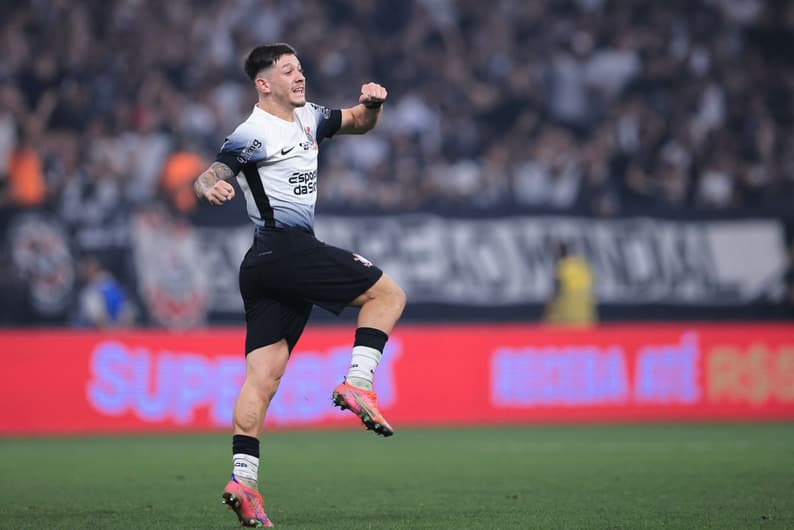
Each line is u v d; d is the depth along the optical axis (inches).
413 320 2079.2
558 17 2834.6
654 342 1926.7
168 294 2047.2
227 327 2059.5
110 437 1681.8
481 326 2095.2
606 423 1865.2
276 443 1526.8
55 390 1763.0
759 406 1943.9
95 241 2050.9
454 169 2549.2
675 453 1301.7
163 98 2573.8
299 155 725.9
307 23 2765.7
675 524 714.2
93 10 2714.1
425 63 2741.1
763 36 2861.7
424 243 2091.5
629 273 2137.1
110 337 1781.5
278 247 721.6
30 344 1763.0
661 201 2481.5
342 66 2721.5
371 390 722.8
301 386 1812.3
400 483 1011.3
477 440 1541.6
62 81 2618.1
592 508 804.6
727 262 2159.2
